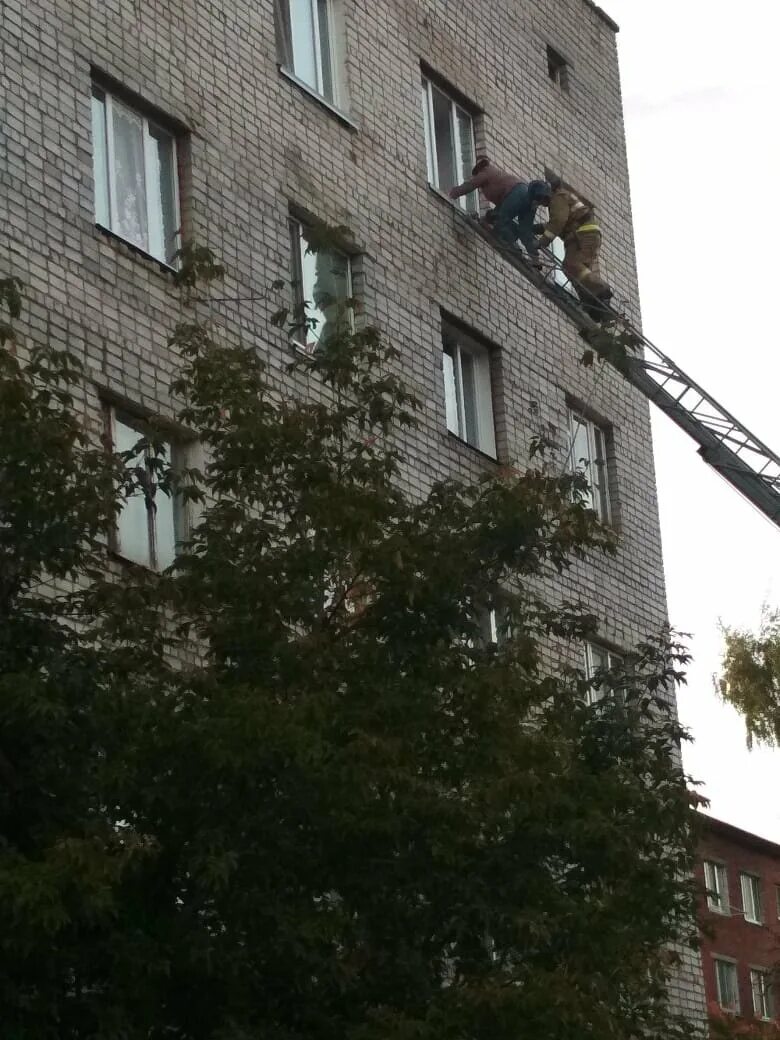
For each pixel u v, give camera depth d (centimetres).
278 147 2006
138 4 1858
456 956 1269
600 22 2788
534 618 1483
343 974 1180
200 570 1310
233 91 1959
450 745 1295
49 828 1170
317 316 2002
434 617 1342
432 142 2331
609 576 2419
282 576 1318
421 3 2348
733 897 5088
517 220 2339
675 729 1487
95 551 1304
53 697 1172
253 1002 1196
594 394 2495
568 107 2642
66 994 1167
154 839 1165
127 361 1714
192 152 1881
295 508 1354
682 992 2338
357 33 2202
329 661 1288
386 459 1379
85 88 1759
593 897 1315
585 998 1163
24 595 1316
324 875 1225
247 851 1184
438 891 1236
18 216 1639
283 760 1180
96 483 1230
